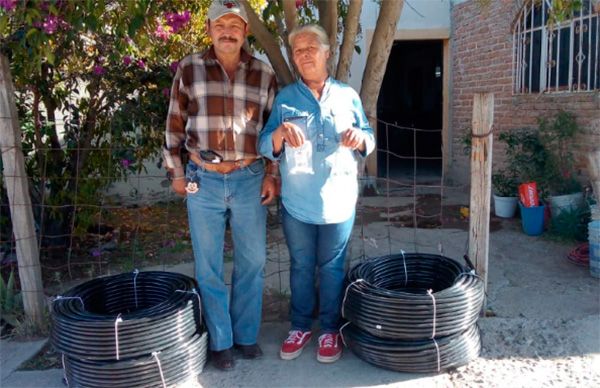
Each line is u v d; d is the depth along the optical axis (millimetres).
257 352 3680
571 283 4855
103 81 5789
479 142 3793
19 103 5645
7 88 4000
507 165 7746
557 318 4121
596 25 6160
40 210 5836
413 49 13219
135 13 4164
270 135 3303
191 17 5395
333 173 3416
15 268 5473
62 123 6117
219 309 3529
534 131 7086
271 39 4223
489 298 4539
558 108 6801
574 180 6492
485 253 3971
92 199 6035
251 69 3354
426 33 9195
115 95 5766
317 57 3297
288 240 3604
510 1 7582
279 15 4480
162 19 5336
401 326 3326
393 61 13602
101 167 6008
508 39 7707
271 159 3383
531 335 3859
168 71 5684
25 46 4098
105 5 4328
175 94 3357
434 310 3303
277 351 3762
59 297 3609
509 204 7102
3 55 3980
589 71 6305
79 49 5238
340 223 3504
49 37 3975
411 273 4008
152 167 8477
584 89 6406
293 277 3695
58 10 3848
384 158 11672
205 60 3275
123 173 6191
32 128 5691
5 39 3982
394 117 13680
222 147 3285
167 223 7176
